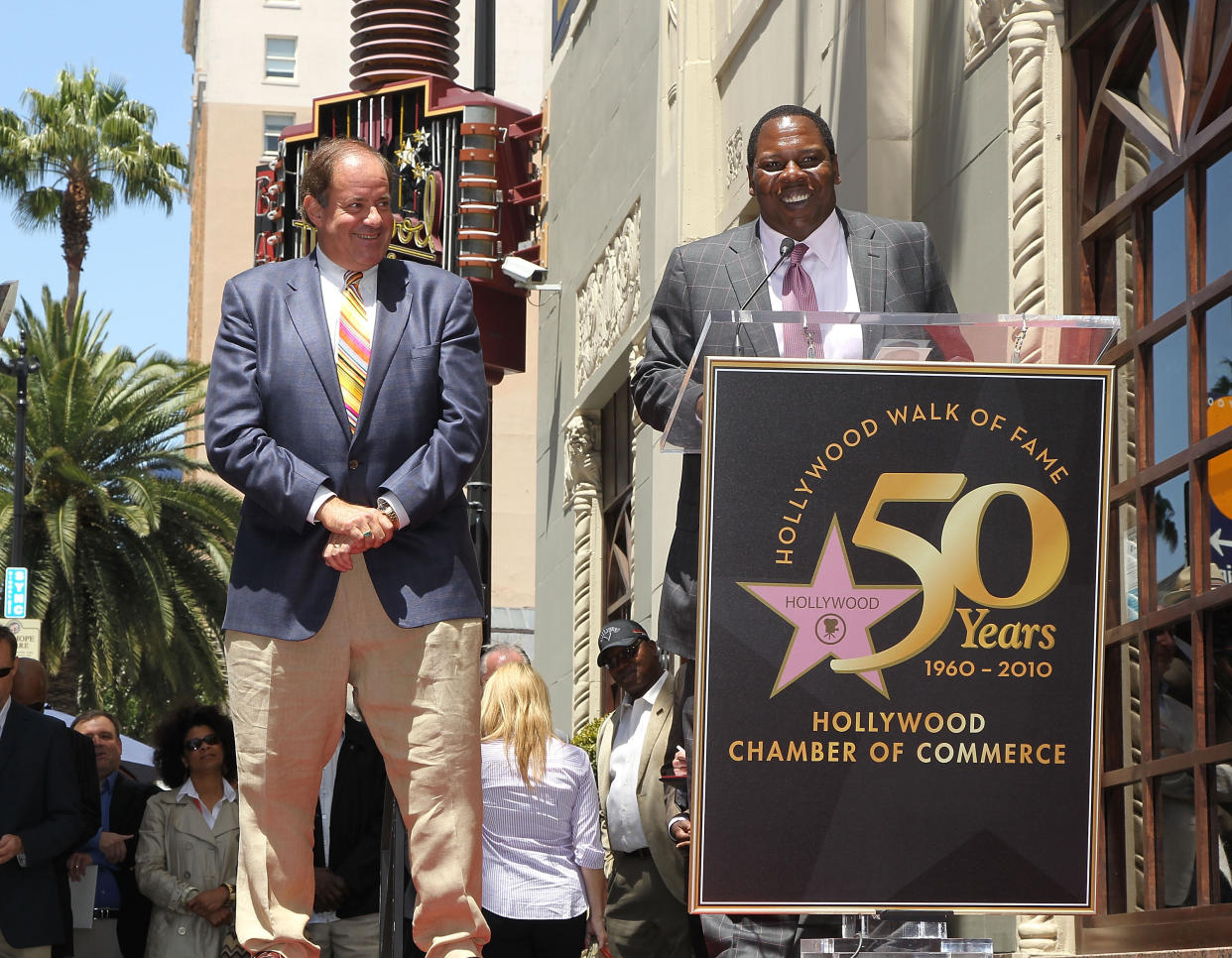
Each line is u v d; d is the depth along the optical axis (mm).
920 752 3592
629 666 7020
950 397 3631
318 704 3633
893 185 7340
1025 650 3613
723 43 10203
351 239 3748
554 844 6355
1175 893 5086
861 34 7508
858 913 3594
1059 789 3609
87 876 7605
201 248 59969
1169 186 5430
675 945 6910
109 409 27188
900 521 3613
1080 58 6113
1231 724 4816
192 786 7395
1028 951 5605
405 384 3709
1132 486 5527
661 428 4453
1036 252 6043
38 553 26531
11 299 17578
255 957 3621
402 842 4074
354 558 3617
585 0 13766
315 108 11781
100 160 48844
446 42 11812
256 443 3621
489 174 11297
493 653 6836
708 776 3570
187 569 27438
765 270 4500
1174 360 5355
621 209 12242
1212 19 5207
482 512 9727
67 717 10477
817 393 3613
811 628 3594
